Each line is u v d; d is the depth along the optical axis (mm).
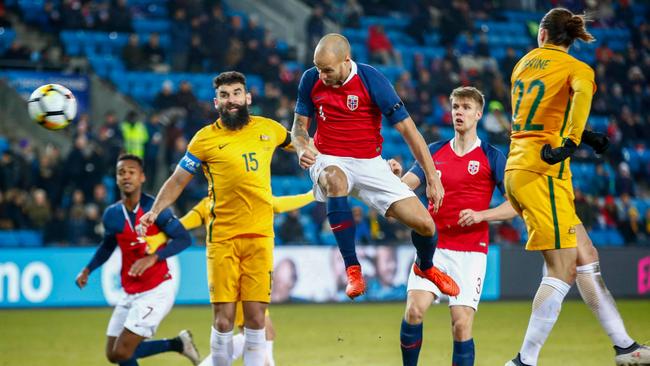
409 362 18734
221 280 18703
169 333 31844
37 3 60062
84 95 52344
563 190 17562
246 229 18641
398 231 46875
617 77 62625
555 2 71938
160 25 61625
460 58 64125
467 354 18547
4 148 50344
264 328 18906
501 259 45031
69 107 20562
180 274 42094
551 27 17906
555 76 17391
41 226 43844
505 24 69750
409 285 18812
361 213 45688
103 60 58250
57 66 52938
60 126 20531
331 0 68000
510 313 39094
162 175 48469
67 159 45156
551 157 16469
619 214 51656
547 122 17516
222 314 18750
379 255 44281
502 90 57188
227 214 18656
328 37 16016
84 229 43250
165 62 58906
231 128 18750
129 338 19828
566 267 17703
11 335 31359
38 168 45156
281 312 39688
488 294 44750
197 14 58500
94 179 45281
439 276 17500
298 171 52594
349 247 16734
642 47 67938
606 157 57281
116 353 19969
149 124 47281
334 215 16594
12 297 40000
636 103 62062
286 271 43219
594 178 53469
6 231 45406
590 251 17984
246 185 18547
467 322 18625
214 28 57375
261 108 51812
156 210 18453
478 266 18984
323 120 16734
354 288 16422
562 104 17453
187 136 49375
